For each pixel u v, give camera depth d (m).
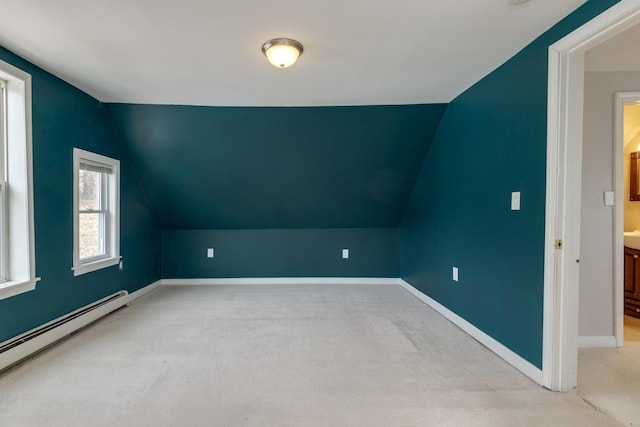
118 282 3.57
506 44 2.12
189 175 4.00
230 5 1.70
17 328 2.28
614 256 2.55
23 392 1.89
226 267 4.77
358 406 1.78
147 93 3.01
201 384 1.99
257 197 4.31
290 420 1.66
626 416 1.71
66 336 2.69
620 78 2.52
